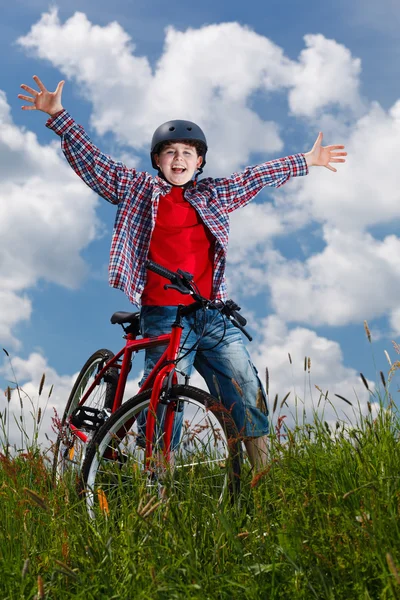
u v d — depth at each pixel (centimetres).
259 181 465
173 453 337
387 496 268
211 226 425
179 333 364
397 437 356
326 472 319
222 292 425
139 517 254
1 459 331
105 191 436
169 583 237
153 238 423
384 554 229
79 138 432
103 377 464
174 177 434
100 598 240
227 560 261
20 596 243
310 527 258
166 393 344
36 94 428
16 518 306
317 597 221
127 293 412
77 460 386
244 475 344
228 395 403
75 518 311
